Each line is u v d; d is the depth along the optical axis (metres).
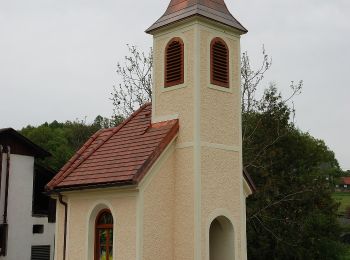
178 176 13.77
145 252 12.77
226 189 14.02
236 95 14.88
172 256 13.41
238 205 14.29
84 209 14.36
